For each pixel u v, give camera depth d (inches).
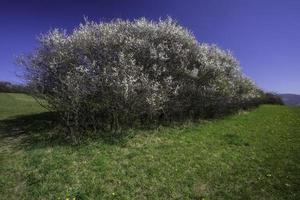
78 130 454.9
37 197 260.8
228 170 336.5
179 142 443.2
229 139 488.4
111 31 548.1
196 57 663.8
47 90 497.4
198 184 297.9
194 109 681.6
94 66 482.3
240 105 1040.2
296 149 446.0
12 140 434.3
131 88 466.6
